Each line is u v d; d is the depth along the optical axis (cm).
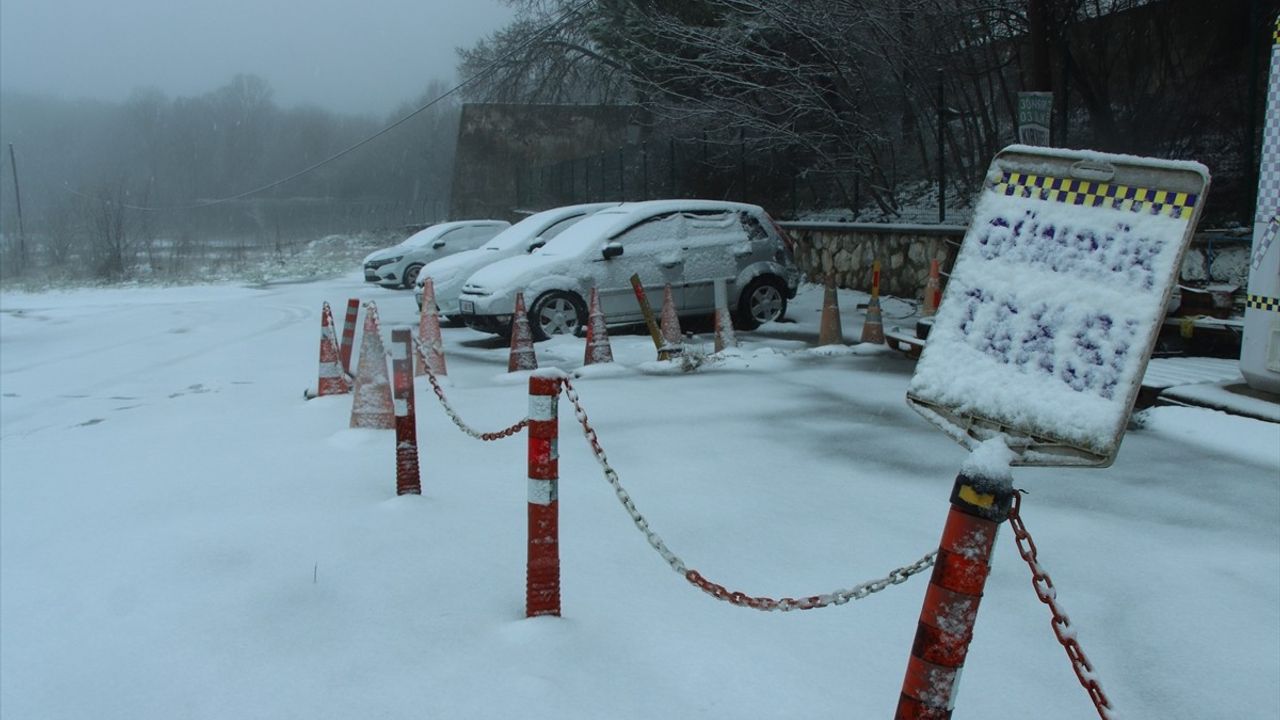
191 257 4347
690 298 1408
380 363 798
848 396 928
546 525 420
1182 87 1520
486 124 4231
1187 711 353
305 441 784
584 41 3334
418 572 485
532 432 416
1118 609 437
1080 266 243
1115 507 585
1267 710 353
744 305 1438
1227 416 746
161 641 422
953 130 2034
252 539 543
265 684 380
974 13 1750
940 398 257
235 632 427
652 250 1392
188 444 795
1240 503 590
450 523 557
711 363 1125
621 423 822
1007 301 254
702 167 2598
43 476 720
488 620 427
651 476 655
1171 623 422
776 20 1930
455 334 1555
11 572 518
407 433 606
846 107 2011
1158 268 230
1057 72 1562
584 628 414
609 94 3344
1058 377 238
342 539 536
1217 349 978
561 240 1431
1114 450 224
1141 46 1598
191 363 1330
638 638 405
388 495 618
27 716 368
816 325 1474
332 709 359
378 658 396
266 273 3672
